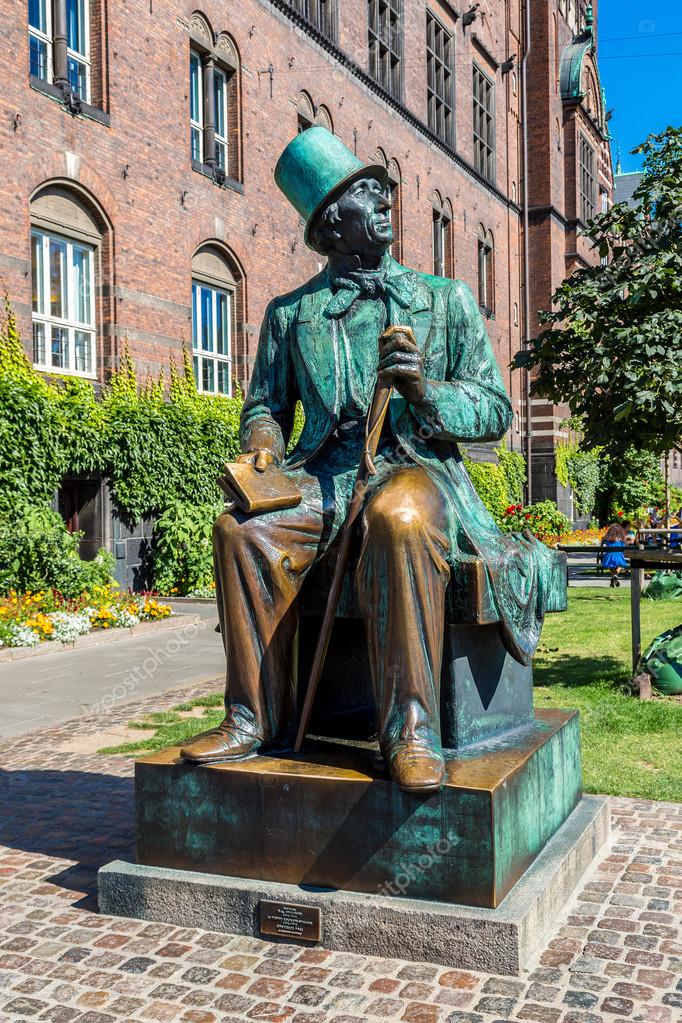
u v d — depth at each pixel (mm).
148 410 17562
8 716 7977
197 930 3492
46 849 4504
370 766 3512
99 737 7098
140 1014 2930
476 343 3980
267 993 3031
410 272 4094
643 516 39344
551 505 19391
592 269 8648
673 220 8391
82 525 17188
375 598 3389
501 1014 2885
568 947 3340
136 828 3705
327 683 4195
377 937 3256
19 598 13180
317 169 3936
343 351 3988
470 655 3789
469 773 3375
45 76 16047
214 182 20188
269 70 22250
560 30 42875
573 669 9656
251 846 3508
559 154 41875
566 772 4227
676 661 8375
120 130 17328
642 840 4539
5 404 14320
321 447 3945
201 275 20172
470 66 35188
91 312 17250
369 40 28203
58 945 3404
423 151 30984
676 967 3193
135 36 17750
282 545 3672
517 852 3467
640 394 7551
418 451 3834
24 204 15156
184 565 18062
